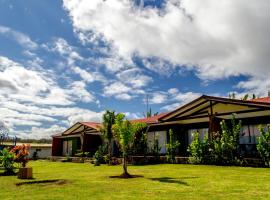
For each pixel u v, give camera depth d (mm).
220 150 16312
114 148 26969
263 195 7227
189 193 7770
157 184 9594
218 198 7012
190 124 22516
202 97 18875
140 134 22297
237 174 11539
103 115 22938
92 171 15945
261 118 17938
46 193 8617
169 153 19938
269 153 14102
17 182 11508
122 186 9422
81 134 30844
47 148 43469
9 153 15133
